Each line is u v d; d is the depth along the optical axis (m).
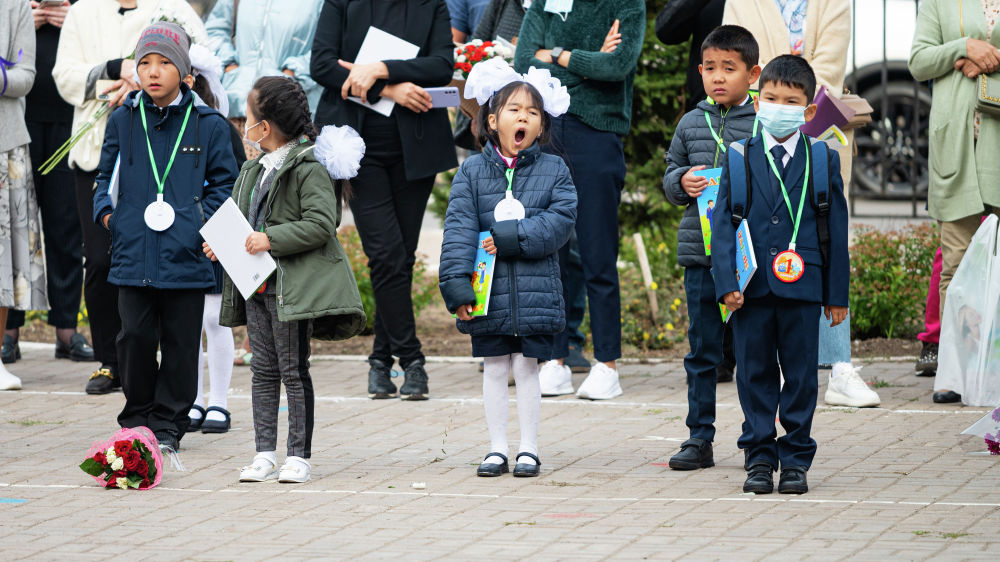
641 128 20.66
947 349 13.92
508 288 11.34
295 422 11.39
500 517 9.93
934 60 15.01
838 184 10.55
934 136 15.02
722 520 9.70
